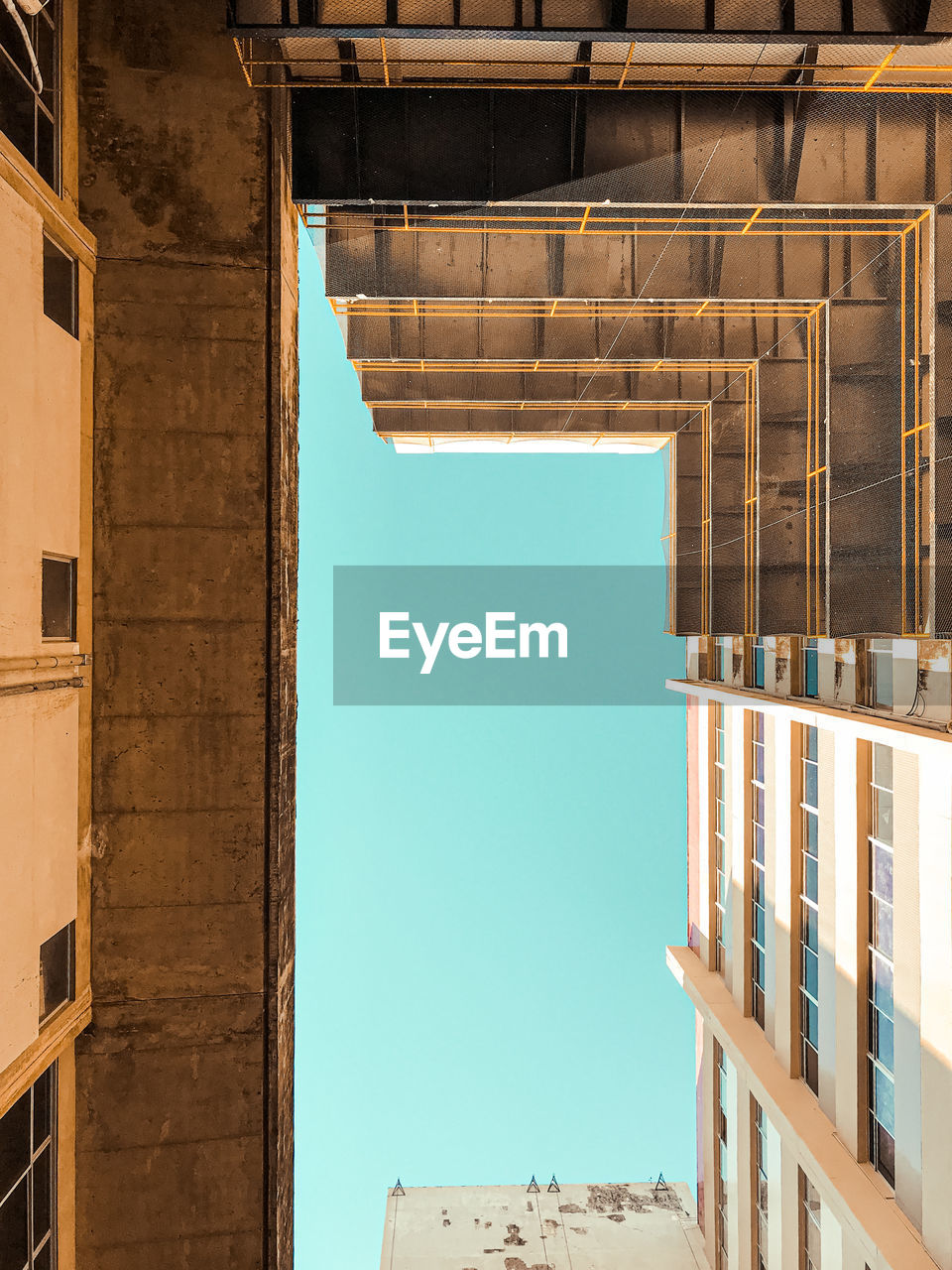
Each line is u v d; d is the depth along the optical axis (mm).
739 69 10891
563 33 8742
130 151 10008
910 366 13555
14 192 7852
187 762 10164
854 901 14820
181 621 10133
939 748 11648
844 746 15320
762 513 18062
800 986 17703
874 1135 14305
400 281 14141
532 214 13336
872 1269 12789
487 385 20281
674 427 23578
